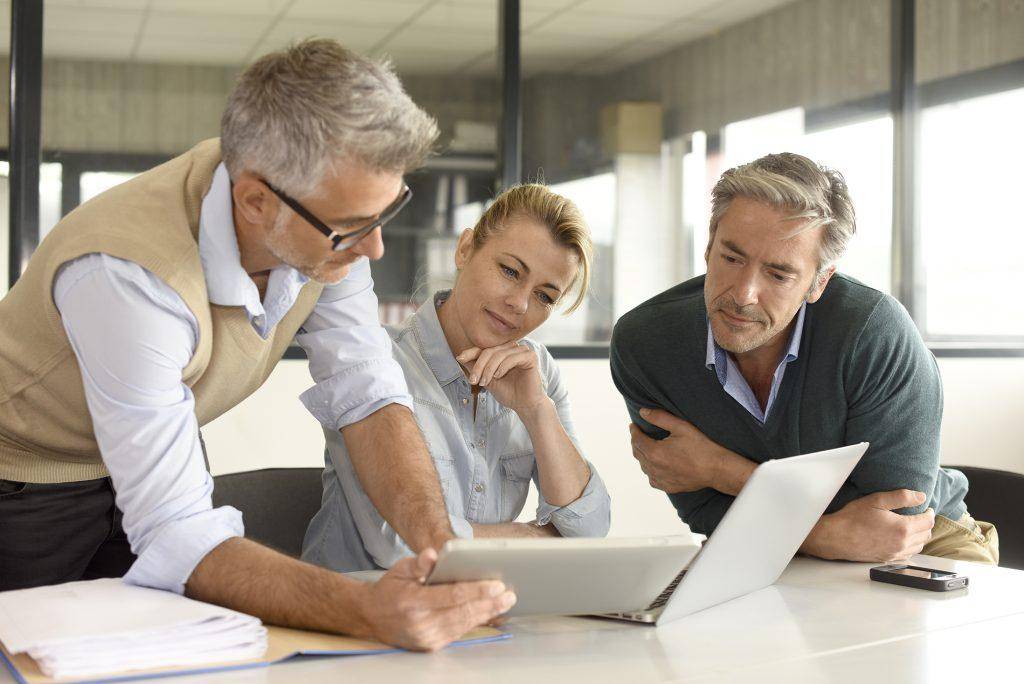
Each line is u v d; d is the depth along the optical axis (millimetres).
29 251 3430
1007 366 4484
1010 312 4652
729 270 1719
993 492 2170
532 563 1088
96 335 1213
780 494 1331
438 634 1112
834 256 1726
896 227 4508
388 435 1523
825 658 1141
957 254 4574
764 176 1676
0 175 3404
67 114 3523
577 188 4105
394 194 1224
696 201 4250
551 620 1286
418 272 3986
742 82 4305
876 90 4488
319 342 1590
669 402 1946
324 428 1747
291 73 1165
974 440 4426
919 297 4520
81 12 3547
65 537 1587
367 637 1143
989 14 4633
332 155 1154
